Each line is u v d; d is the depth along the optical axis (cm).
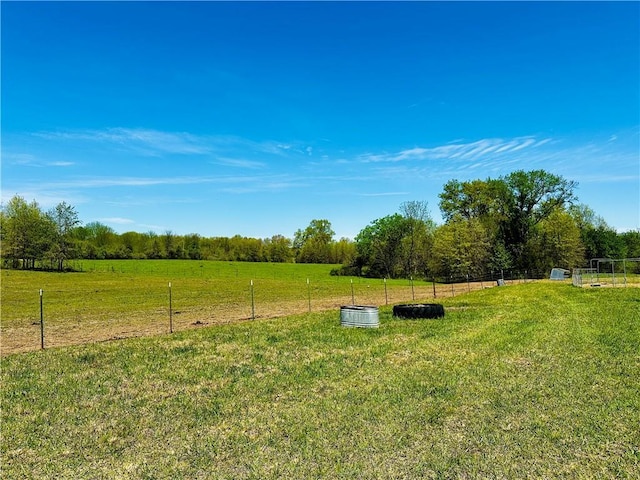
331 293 3684
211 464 514
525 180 5997
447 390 771
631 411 657
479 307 2120
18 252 6256
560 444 552
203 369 954
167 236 9262
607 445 547
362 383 826
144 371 941
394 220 6938
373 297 3259
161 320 1956
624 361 956
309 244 9688
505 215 6203
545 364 944
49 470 505
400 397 737
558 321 1574
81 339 1446
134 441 581
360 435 586
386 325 1547
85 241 8488
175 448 558
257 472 492
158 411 694
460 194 6381
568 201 5975
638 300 2244
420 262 6756
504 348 1115
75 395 777
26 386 832
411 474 484
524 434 582
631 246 6228
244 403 727
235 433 602
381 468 498
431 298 2986
